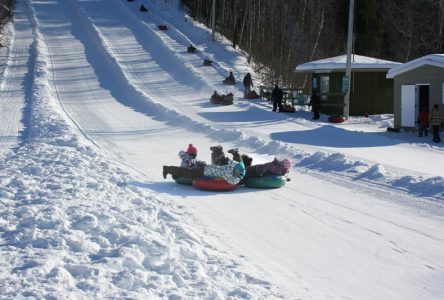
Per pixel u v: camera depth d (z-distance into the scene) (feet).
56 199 34.27
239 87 139.95
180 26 215.51
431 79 81.82
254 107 109.19
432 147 67.00
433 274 24.72
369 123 96.78
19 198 35.32
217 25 236.43
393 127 88.33
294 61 187.32
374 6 209.36
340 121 96.99
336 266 25.54
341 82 106.32
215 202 37.86
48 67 155.63
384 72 107.14
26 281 20.61
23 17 225.35
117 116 98.43
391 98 108.37
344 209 36.11
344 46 212.43
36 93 118.21
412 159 57.21
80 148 58.54
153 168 51.29
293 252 27.43
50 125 76.18
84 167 47.52
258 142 64.39
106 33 196.75
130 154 59.67
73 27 209.46
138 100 117.80
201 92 132.46
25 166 47.16
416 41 179.52
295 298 21.25
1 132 75.61
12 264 22.59
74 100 119.44
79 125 86.02
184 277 22.45
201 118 94.48
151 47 180.96
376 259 26.61
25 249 24.67
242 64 170.91
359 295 22.21
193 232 29.55
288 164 43.60
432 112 73.56
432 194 39.09
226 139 70.38
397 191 40.65
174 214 33.47
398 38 195.00
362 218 33.88
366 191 41.16
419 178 43.09
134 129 82.58
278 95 107.55
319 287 22.86
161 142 70.03
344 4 211.00
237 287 21.75
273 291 21.79
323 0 196.03
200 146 66.54
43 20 219.41
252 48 196.03
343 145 66.80
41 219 28.99
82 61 164.66
